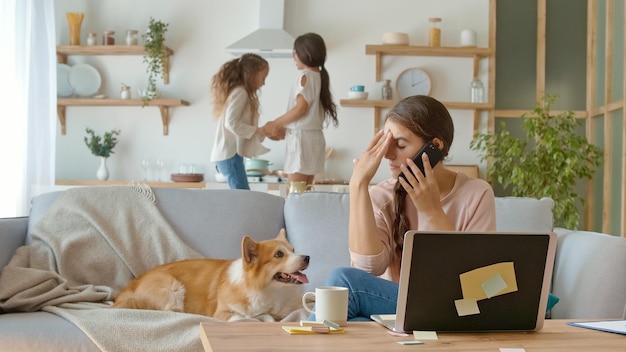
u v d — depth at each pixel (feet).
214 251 9.59
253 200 9.89
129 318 7.72
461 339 4.69
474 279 4.85
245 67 15.97
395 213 6.93
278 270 8.48
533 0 21.35
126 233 9.45
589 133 20.80
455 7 21.25
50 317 7.93
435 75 21.22
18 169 14.01
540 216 9.17
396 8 21.27
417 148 6.62
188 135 21.29
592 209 20.36
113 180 21.24
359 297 6.07
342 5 21.26
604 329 5.04
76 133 21.29
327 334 4.69
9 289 8.48
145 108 21.35
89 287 8.92
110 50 20.68
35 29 14.74
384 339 4.58
